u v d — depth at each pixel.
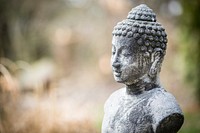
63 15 16.98
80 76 14.87
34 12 14.66
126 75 2.86
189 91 8.76
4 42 11.38
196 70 8.34
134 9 2.92
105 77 14.02
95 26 15.90
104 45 14.77
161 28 2.87
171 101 2.77
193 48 8.35
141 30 2.81
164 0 13.26
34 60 14.53
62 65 15.78
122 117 2.87
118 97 3.04
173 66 11.78
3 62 7.62
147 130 2.78
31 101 7.25
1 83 5.39
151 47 2.83
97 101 10.09
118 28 2.89
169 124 2.73
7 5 12.03
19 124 5.25
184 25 8.42
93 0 16.16
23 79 9.90
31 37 14.58
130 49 2.83
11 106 5.38
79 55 16.16
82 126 5.29
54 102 5.44
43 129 5.19
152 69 2.86
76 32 16.38
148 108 2.80
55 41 16.11
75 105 8.18
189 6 8.20
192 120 6.88
